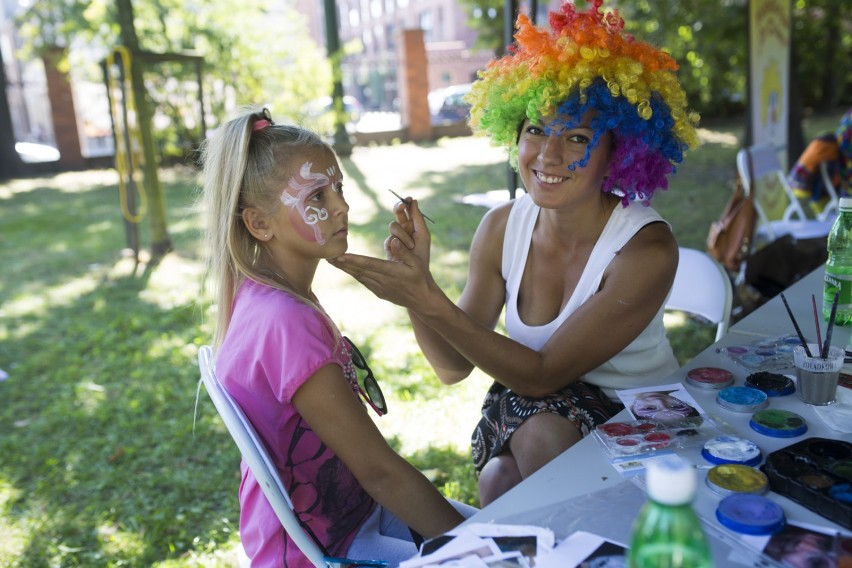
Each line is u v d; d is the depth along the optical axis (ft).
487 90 6.66
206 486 10.53
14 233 29.81
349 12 141.49
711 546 3.50
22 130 72.64
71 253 25.67
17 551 9.29
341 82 47.39
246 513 5.30
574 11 6.18
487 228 7.11
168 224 29.25
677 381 5.56
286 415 4.87
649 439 4.59
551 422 5.89
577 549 3.57
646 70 6.03
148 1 42.11
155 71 43.11
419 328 6.58
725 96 55.26
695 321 15.26
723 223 14.24
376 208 29.84
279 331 4.72
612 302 5.97
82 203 36.73
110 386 14.16
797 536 3.53
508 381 5.76
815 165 15.30
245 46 44.80
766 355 5.91
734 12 34.06
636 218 6.28
